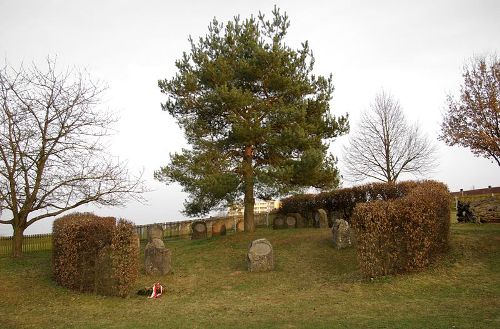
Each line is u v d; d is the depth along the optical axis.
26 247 23.53
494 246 14.46
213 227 26.78
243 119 21.02
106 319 10.68
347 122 22.47
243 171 22.06
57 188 20.14
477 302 10.10
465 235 15.95
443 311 9.55
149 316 10.80
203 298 12.96
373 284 12.63
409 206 13.43
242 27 22.75
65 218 17.19
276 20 22.95
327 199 25.80
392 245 13.27
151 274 16.06
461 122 27.52
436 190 15.38
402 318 9.20
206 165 20.95
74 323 10.34
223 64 21.62
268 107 21.52
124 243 13.39
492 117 26.67
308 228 23.45
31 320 10.79
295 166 20.62
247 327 9.27
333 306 10.79
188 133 22.20
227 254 19.11
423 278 12.58
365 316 9.60
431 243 13.70
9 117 18.98
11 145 19.02
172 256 19.62
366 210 13.48
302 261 16.83
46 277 15.77
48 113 19.97
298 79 22.09
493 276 12.15
